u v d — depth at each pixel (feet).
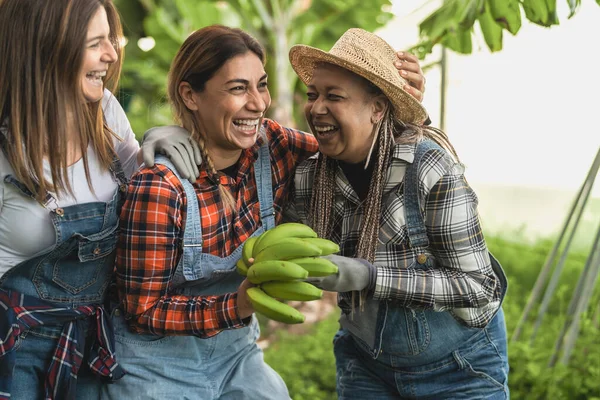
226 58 7.31
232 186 7.80
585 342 14.62
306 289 6.41
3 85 6.88
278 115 26.35
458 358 7.82
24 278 7.19
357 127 7.29
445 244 7.23
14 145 6.89
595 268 13.85
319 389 14.88
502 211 27.43
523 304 19.34
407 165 7.32
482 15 12.18
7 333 6.88
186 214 7.22
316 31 27.78
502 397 8.00
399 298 7.12
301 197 8.22
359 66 6.98
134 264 7.07
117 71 7.86
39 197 6.90
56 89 6.82
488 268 7.41
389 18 27.86
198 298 7.23
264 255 6.66
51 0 6.72
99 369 7.25
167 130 7.58
